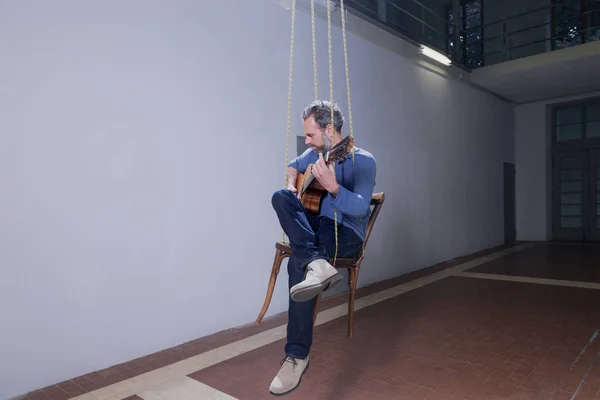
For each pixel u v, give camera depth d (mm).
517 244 9984
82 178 3061
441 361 3174
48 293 2889
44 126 2877
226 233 4012
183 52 3691
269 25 4453
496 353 3299
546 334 3699
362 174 2020
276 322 4219
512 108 10422
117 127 3254
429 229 7188
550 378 2822
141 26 3404
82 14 3061
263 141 4371
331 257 1946
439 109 7527
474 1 10344
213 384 2850
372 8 7086
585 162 9859
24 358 2783
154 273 3471
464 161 8328
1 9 2689
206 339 3750
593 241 9734
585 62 7555
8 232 2723
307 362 1923
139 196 3381
